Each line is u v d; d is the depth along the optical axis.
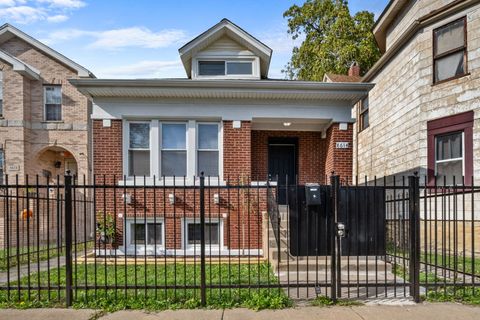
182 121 9.48
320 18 25.02
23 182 13.27
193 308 4.70
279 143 11.76
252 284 5.22
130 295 5.10
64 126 13.99
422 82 9.93
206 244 9.11
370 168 13.95
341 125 9.65
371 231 7.10
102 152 9.14
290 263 6.66
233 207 9.16
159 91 8.88
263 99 9.44
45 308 4.72
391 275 6.51
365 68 22.05
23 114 13.52
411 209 5.05
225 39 11.30
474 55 8.69
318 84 8.86
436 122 9.50
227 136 9.38
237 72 11.37
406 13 12.37
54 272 7.19
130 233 9.12
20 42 14.20
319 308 4.70
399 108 11.36
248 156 9.37
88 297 5.00
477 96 8.57
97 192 9.10
